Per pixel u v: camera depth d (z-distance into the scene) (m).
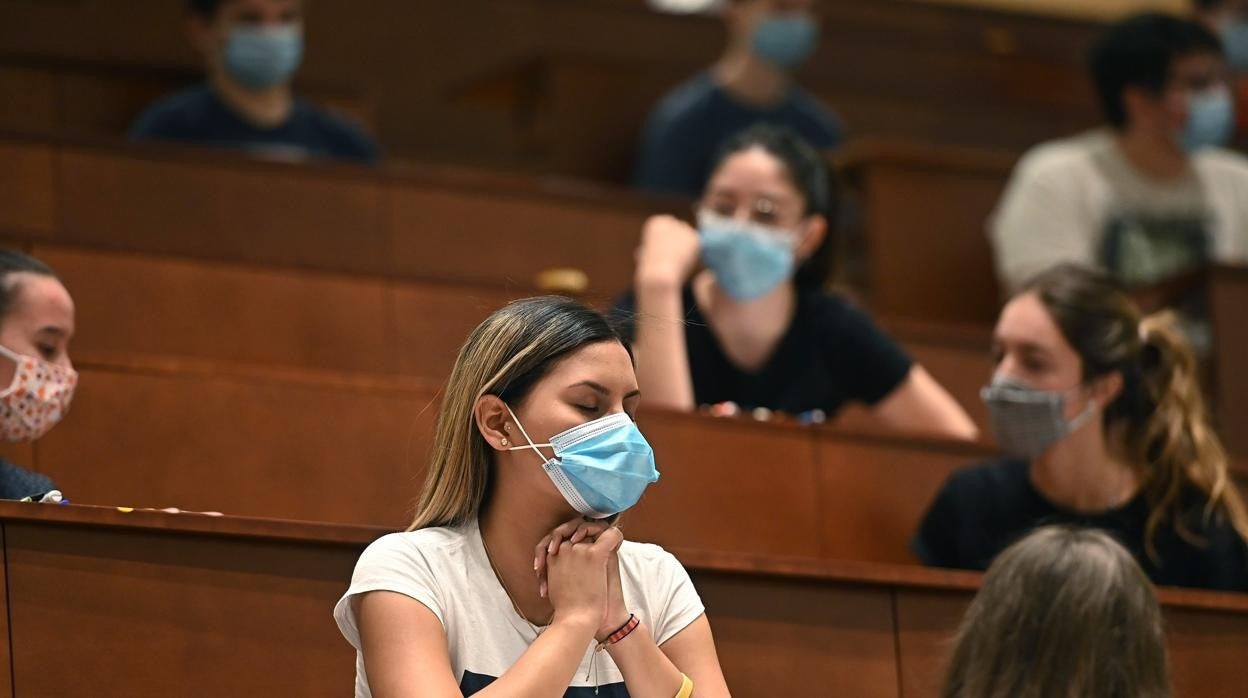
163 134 14.19
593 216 14.11
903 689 8.65
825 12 19.45
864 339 11.60
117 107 15.29
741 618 8.44
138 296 11.37
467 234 13.68
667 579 7.32
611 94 17.89
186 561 7.59
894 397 11.59
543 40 18.58
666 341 11.02
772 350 11.58
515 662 6.77
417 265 13.48
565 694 6.90
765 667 8.43
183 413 9.87
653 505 10.22
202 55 16.92
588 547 6.77
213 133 14.32
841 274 16.06
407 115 18.06
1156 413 10.12
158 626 7.48
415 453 10.20
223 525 7.61
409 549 6.86
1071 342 10.15
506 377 6.94
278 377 10.05
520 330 7.02
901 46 19.62
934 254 16.02
